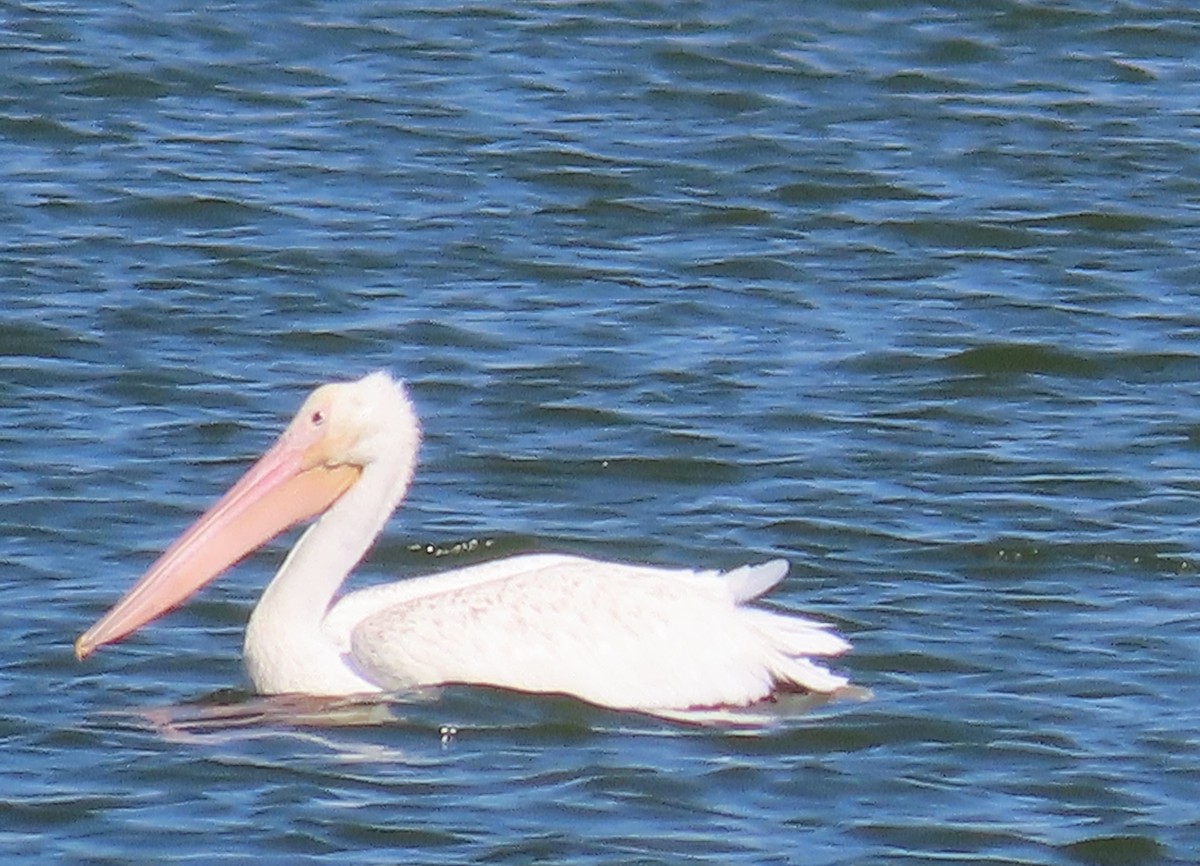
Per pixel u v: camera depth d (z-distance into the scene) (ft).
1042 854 39.68
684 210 74.38
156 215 72.23
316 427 46.85
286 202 73.51
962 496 55.62
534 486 56.03
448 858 38.65
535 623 45.21
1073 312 67.72
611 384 61.93
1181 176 78.43
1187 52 89.51
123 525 52.90
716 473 56.70
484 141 79.05
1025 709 44.98
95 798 40.57
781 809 40.96
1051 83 86.48
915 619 49.06
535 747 43.06
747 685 45.16
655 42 88.17
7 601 48.88
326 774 41.60
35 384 60.54
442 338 64.59
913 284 69.67
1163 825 40.73
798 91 84.64
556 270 69.41
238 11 89.20
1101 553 52.39
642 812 40.52
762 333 65.72
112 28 87.04
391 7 90.79
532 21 90.17
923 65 87.45
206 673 46.24
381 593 46.75
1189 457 58.29
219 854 38.73
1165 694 45.75
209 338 64.03
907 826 40.45
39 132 78.18
